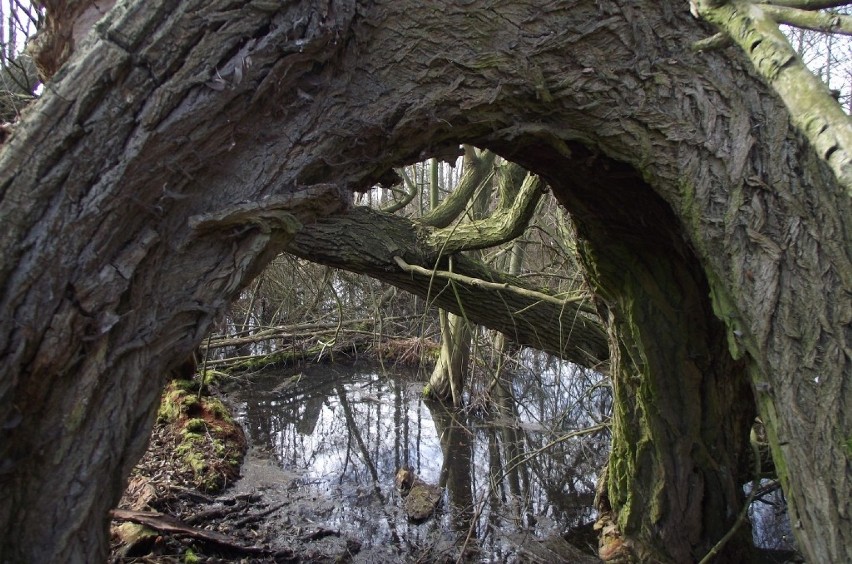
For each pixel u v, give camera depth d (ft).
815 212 5.93
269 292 30.42
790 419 5.70
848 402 5.52
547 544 14.53
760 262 6.03
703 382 9.98
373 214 14.38
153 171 4.69
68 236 4.40
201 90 4.81
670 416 10.15
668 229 8.22
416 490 16.88
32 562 4.47
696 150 6.41
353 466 19.35
